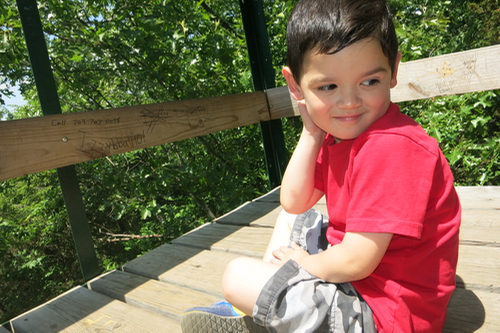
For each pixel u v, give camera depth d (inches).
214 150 201.3
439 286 31.1
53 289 263.6
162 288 62.6
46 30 133.6
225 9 235.1
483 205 76.0
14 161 59.8
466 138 142.7
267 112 119.2
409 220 27.0
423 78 89.1
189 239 83.1
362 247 29.2
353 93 29.3
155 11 133.9
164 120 86.0
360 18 27.8
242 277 33.8
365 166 28.7
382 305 30.8
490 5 327.0
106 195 210.8
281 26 217.6
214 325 36.4
